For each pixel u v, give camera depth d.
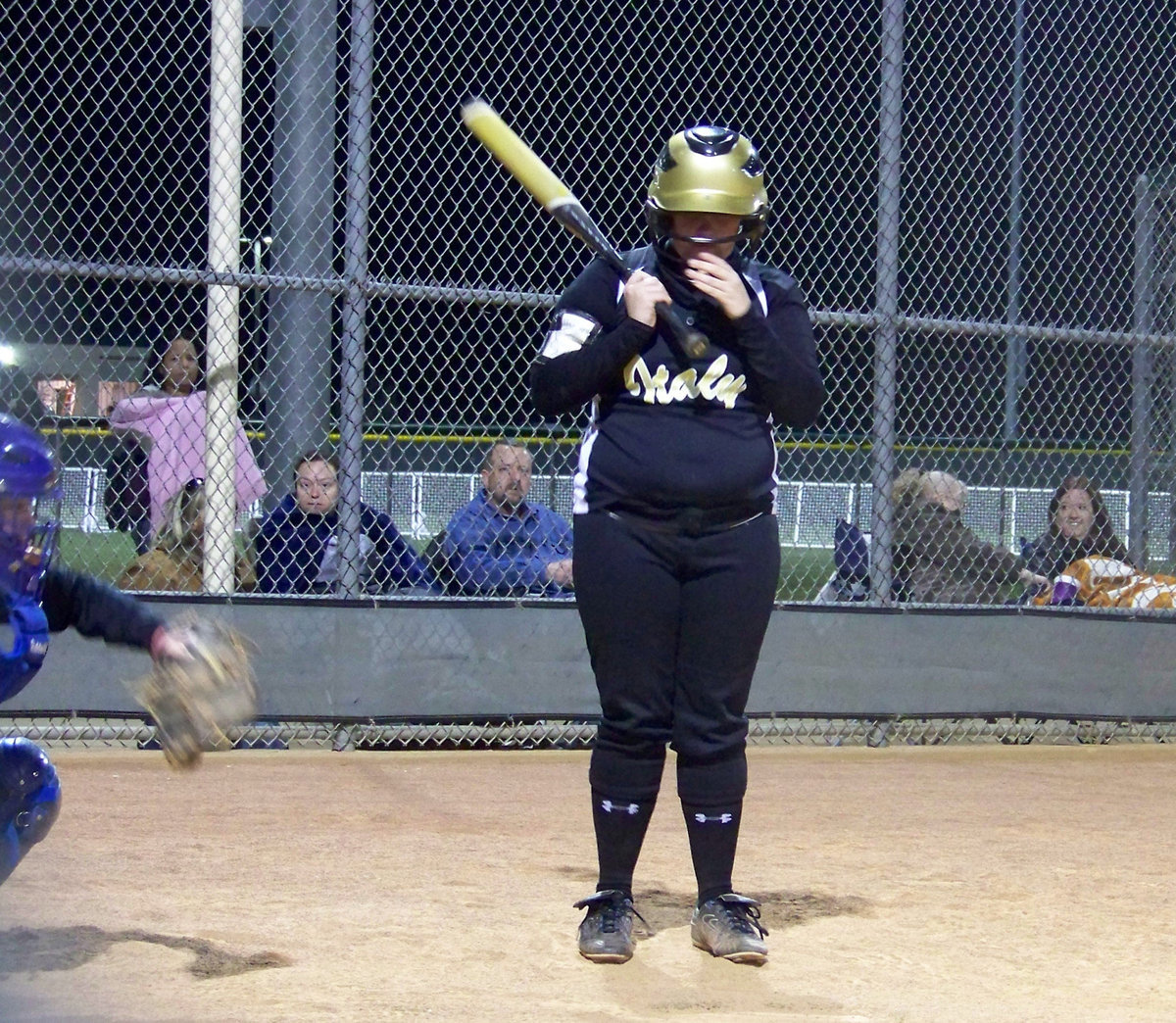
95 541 25.12
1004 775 21.97
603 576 11.47
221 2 23.97
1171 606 25.03
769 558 11.56
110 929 12.04
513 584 23.31
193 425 23.89
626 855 11.98
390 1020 9.85
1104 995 11.00
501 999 10.47
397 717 22.42
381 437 26.38
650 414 11.40
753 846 16.33
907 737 25.20
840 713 23.58
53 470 9.24
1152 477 26.08
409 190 53.19
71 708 21.38
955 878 14.85
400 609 22.44
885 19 24.02
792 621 23.41
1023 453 27.73
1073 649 24.48
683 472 11.16
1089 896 14.20
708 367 11.36
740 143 11.31
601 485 11.48
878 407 24.23
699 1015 10.16
